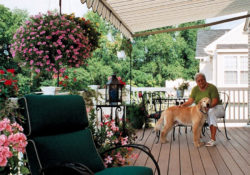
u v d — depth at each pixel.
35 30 3.88
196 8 6.06
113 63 20.20
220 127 7.50
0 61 14.80
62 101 2.49
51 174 2.13
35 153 2.16
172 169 3.74
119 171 2.33
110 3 4.23
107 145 3.58
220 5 6.41
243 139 5.86
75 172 1.99
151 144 5.33
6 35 17.14
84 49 4.23
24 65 4.08
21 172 2.01
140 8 4.97
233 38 14.88
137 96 8.36
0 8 18.08
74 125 2.54
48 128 2.31
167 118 5.39
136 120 6.88
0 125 1.95
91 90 4.33
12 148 2.00
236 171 3.66
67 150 2.34
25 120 2.24
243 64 13.80
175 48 22.52
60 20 3.97
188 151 4.78
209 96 5.39
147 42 22.03
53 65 3.97
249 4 7.13
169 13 5.90
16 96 2.45
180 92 6.98
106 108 6.61
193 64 22.92
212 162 4.09
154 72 21.92
